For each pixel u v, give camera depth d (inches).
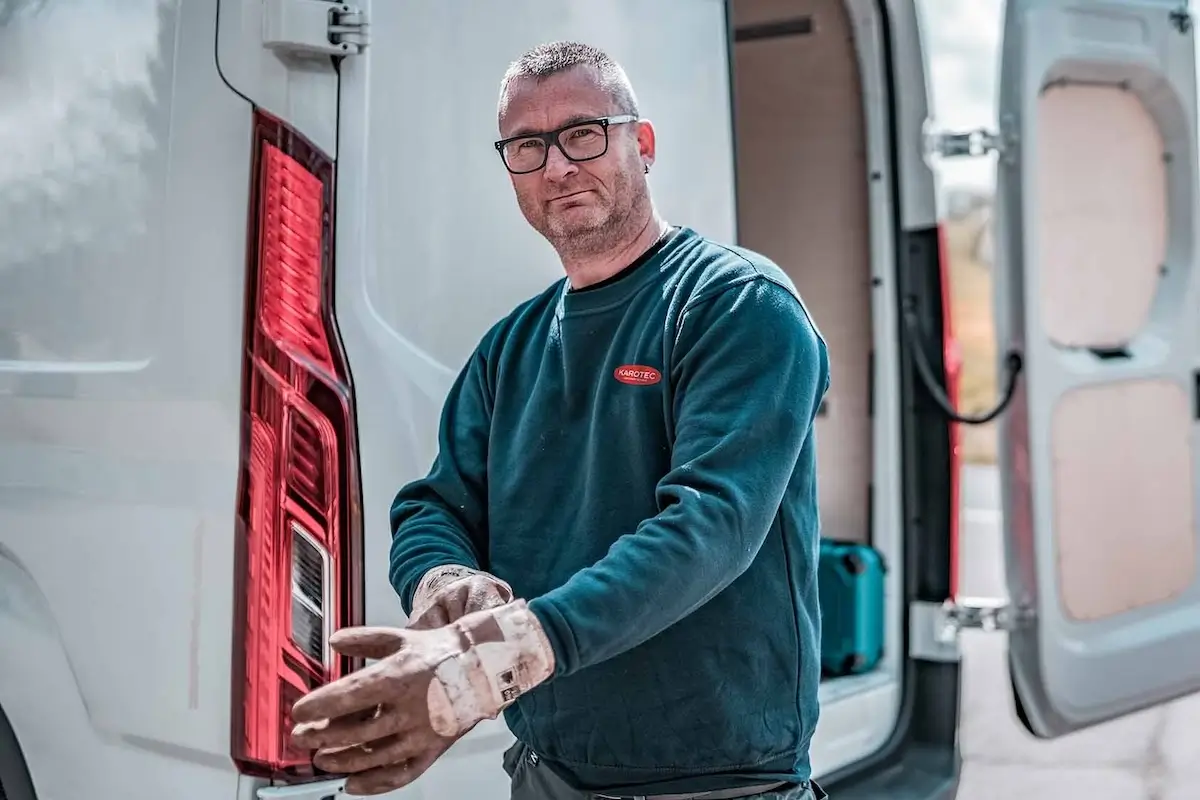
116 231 88.6
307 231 83.7
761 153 148.1
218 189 84.3
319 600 84.3
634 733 70.9
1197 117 141.9
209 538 84.5
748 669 69.9
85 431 89.2
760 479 64.3
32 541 91.6
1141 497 137.9
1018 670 131.3
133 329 87.7
